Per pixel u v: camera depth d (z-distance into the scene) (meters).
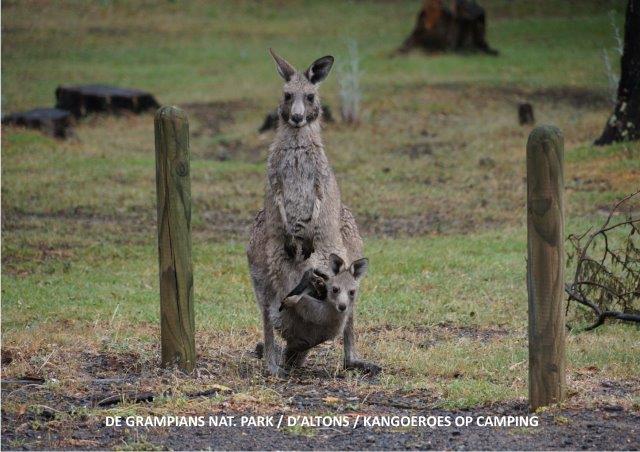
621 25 90.00
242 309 30.05
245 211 45.25
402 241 39.44
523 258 35.81
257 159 56.69
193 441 17.81
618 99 51.91
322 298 22.05
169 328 21.84
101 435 18.17
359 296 31.28
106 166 53.34
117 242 39.94
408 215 44.09
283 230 23.12
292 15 108.00
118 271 35.66
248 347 25.52
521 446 17.28
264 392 20.66
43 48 91.38
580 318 27.81
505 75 78.44
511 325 28.17
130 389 20.81
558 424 18.28
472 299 30.92
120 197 47.09
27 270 35.56
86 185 49.22
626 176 45.91
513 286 32.41
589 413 19.03
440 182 49.62
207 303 30.89
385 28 101.31
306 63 85.50
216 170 52.38
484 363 23.61
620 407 19.39
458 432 18.16
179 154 21.16
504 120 64.06
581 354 24.42
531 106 61.94
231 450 17.36
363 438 17.95
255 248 23.64
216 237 40.78
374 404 20.25
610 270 31.95
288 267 23.06
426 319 28.73
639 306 28.50
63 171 51.94
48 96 74.56
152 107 69.81
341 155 55.66
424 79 77.31
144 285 33.59
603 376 22.42
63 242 39.44
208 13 108.25
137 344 25.11
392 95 71.88
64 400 20.17
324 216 23.42
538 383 18.98
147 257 37.78
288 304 21.66
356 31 100.19
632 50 50.62
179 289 21.69
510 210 44.06
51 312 29.34
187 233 21.52
